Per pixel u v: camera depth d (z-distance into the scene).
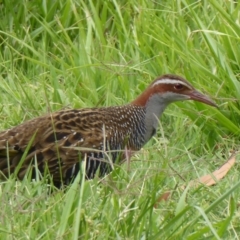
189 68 13.25
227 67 12.84
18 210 9.72
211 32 13.17
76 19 14.45
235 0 15.03
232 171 11.45
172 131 12.77
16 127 10.98
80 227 9.43
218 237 8.89
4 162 10.83
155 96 11.88
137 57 13.70
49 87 13.38
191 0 15.00
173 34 13.54
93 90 13.16
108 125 11.30
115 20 14.46
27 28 14.61
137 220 9.47
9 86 13.51
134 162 11.38
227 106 12.84
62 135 10.94
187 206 9.40
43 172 10.89
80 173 10.20
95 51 14.09
